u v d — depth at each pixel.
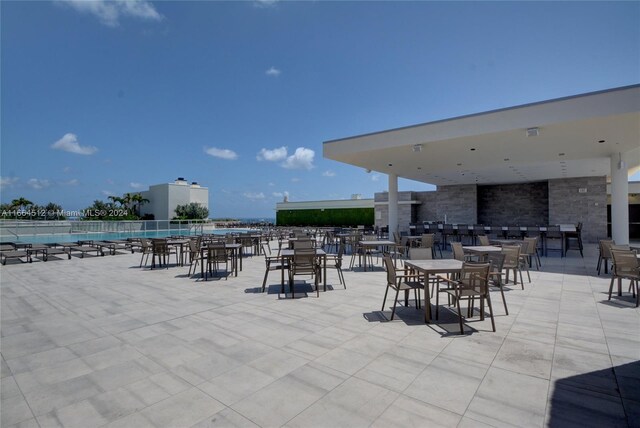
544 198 18.12
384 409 2.21
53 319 4.40
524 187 18.75
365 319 4.28
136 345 3.46
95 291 6.12
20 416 2.19
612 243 7.27
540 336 3.59
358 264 9.55
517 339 3.50
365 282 6.86
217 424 2.07
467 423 2.04
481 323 4.06
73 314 4.63
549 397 2.34
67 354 3.24
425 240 9.29
